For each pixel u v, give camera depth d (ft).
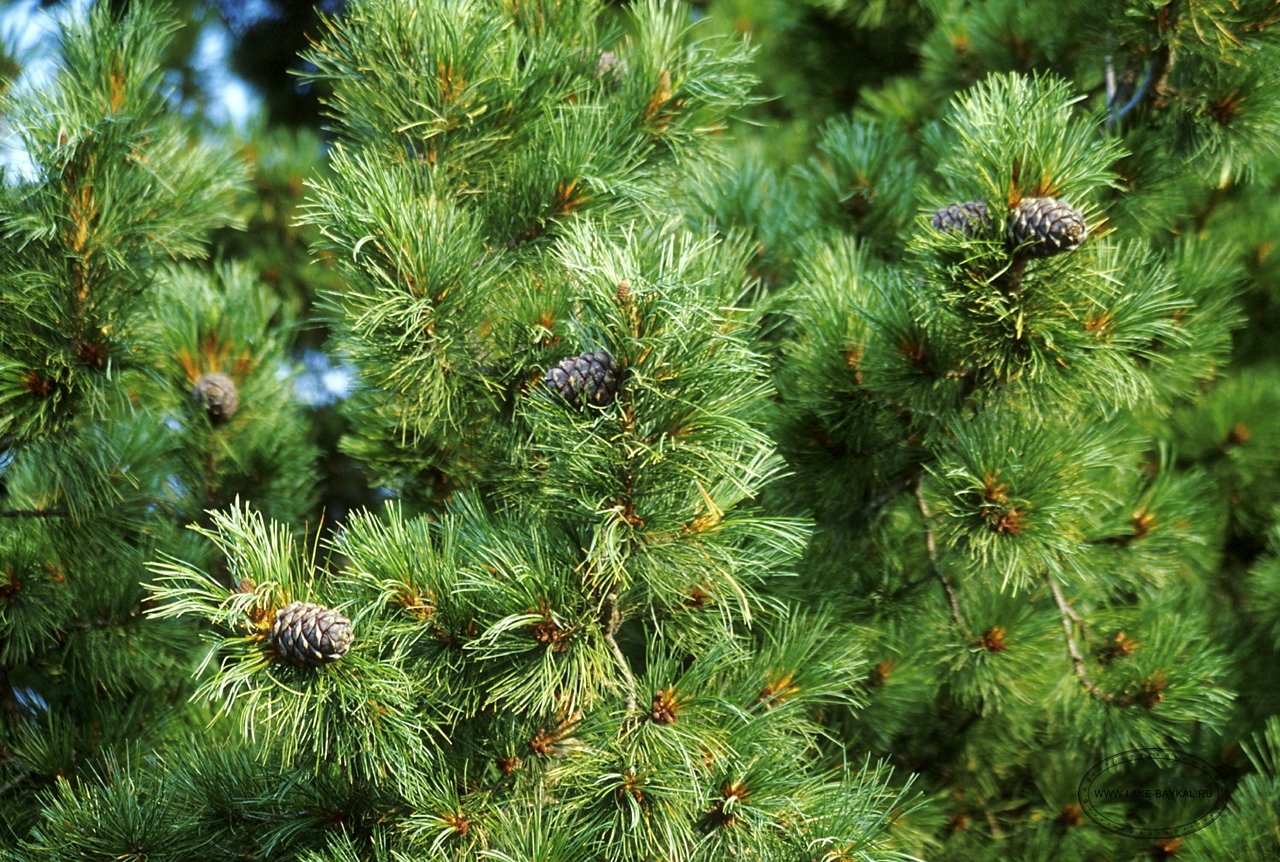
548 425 7.96
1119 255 9.16
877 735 9.86
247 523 8.05
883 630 9.58
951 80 11.10
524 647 8.11
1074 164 8.46
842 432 9.17
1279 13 9.35
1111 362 8.64
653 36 9.16
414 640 8.12
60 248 8.98
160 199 9.24
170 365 10.11
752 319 8.91
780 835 8.18
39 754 9.41
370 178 8.47
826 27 13.61
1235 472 11.25
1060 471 8.73
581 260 8.06
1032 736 10.20
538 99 8.94
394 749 8.02
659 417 7.93
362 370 8.75
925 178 10.42
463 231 8.66
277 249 16.12
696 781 8.00
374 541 8.16
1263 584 10.59
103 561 9.61
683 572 8.12
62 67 9.10
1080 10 9.95
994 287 8.51
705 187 10.21
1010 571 8.71
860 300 9.09
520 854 8.05
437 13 8.77
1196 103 9.65
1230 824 9.20
